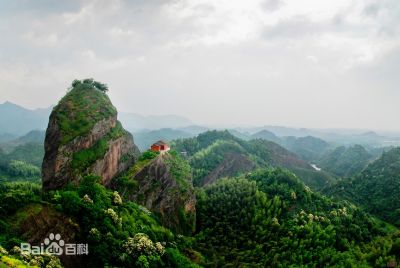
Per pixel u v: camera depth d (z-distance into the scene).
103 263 83.25
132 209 108.44
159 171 132.38
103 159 125.19
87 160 118.94
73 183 112.00
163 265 91.94
